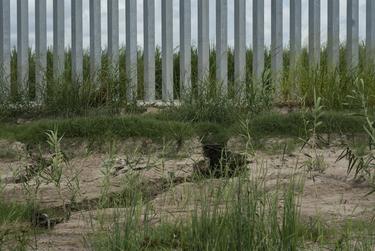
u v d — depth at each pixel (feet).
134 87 29.04
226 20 30.50
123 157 20.59
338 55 31.30
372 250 10.18
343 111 25.45
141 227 11.51
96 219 12.41
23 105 28.96
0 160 21.11
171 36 30.60
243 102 26.27
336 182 16.06
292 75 28.84
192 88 27.63
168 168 18.83
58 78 28.99
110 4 30.83
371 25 31.35
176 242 10.75
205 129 23.34
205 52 30.35
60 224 12.79
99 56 30.63
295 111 26.08
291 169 17.79
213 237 9.80
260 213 10.49
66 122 23.24
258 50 30.45
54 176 11.85
